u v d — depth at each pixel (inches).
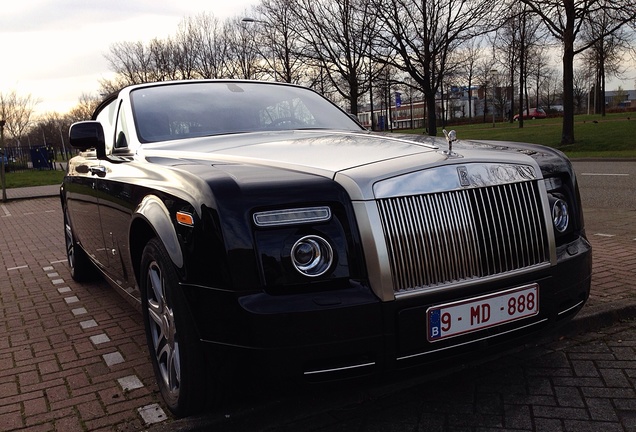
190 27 1504.7
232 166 106.1
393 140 122.0
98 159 166.1
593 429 101.7
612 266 200.1
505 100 2925.7
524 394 115.6
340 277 91.3
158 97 161.9
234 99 165.9
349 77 1069.1
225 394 102.5
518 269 105.2
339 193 93.4
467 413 109.3
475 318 98.9
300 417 109.4
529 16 876.6
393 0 938.7
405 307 93.0
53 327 172.6
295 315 87.0
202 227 92.3
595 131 1105.4
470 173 101.7
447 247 98.0
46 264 275.7
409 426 105.7
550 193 115.3
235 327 89.0
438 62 1181.1
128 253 131.0
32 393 125.4
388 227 93.4
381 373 93.0
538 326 108.2
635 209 339.9
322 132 149.2
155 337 121.3
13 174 1298.0
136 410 114.6
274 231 90.3
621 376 121.3
